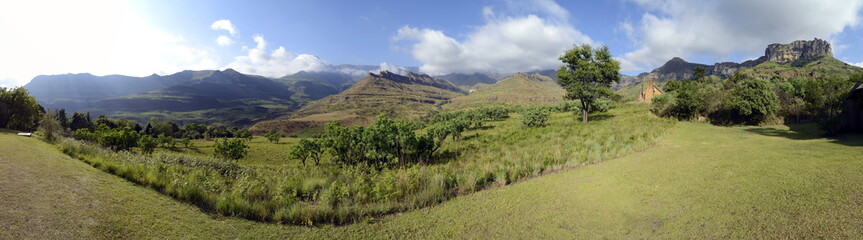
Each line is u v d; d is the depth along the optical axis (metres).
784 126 25.19
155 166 11.95
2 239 4.82
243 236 6.58
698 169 10.29
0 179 7.49
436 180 11.23
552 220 7.08
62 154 13.47
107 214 6.34
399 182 11.07
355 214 8.44
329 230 7.33
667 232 5.84
